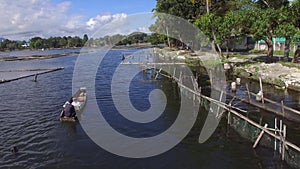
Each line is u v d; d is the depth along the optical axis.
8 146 20.05
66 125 24.22
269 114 24.00
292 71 36.47
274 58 50.94
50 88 42.97
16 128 23.89
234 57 56.47
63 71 65.62
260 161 16.72
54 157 18.14
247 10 44.50
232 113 23.42
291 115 22.72
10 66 83.38
